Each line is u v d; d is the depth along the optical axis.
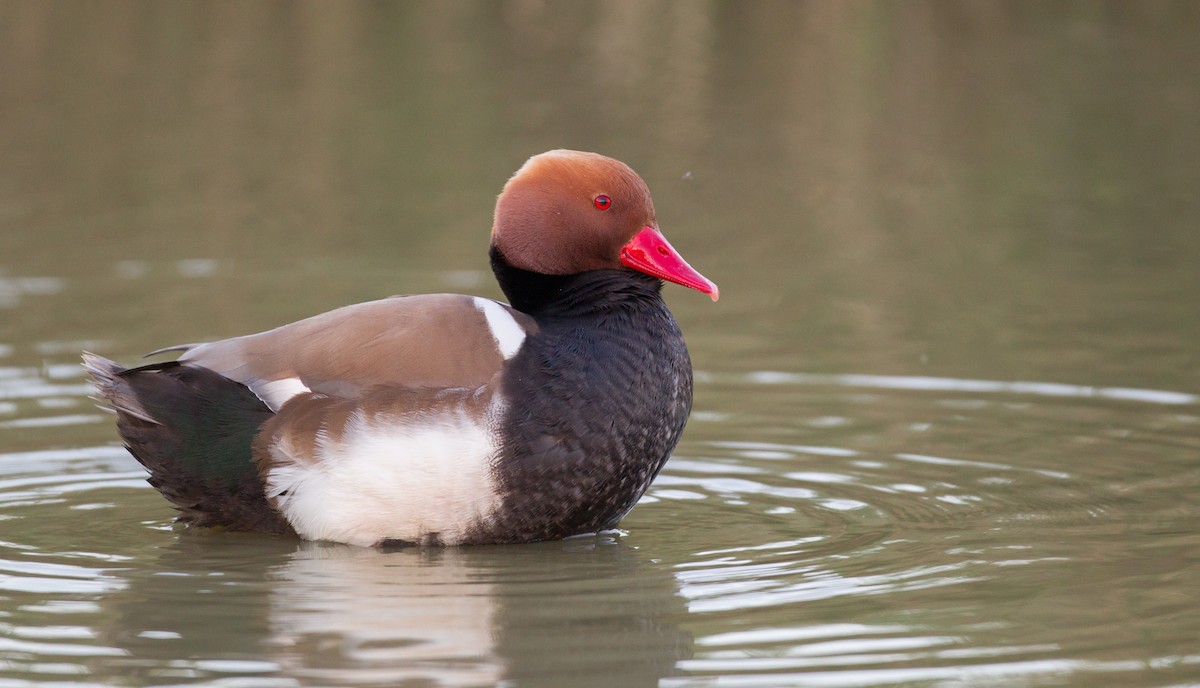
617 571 7.98
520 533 8.37
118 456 10.24
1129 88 22.03
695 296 15.01
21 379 12.01
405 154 19.44
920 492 9.38
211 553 8.36
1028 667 6.49
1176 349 12.62
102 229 17.11
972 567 7.90
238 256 16.08
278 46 23.31
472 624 7.14
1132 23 24.95
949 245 16.47
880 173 19.09
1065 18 25.17
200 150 19.69
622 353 8.45
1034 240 16.53
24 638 6.96
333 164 19.28
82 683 6.41
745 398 11.62
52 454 10.24
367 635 6.98
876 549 8.27
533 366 8.23
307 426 8.13
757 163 19.42
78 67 22.39
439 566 8.10
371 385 8.12
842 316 14.04
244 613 7.31
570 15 24.48
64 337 13.26
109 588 7.71
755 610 7.30
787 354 12.84
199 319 13.77
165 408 8.32
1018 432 10.61
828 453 10.26
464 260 15.75
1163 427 10.61
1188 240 16.33
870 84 22.33
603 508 8.45
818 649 6.74
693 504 9.27
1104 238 16.53
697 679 6.41
